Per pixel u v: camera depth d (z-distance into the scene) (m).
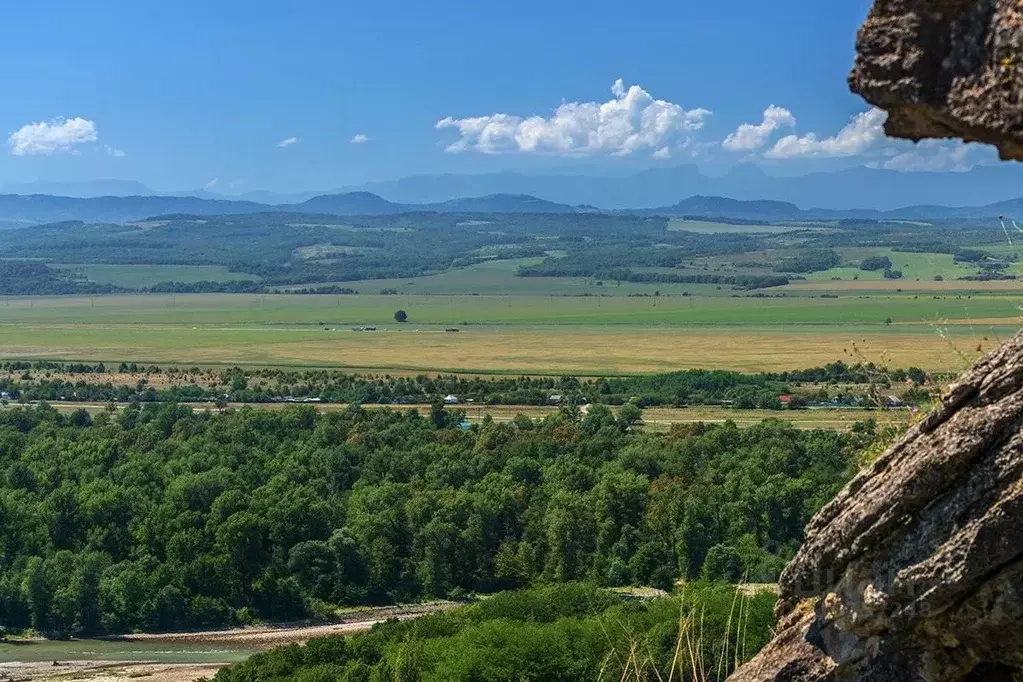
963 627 8.81
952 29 8.09
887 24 8.48
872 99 8.69
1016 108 7.55
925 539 8.88
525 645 39.56
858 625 9.55
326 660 54.19
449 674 40.84
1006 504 8.34
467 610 57.94
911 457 9.12
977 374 8.84
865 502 9.35
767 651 10.53
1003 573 8.45
